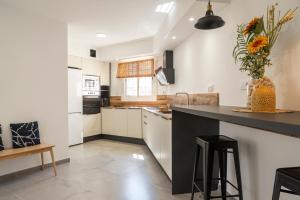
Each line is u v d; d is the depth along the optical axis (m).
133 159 4.07
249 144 2.14
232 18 2.49
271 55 1.85
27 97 3.35
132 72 6.27
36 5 3.18
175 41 4.29
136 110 5.50
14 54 3.19
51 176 3.20
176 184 2.60
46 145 3.24
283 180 1.14
